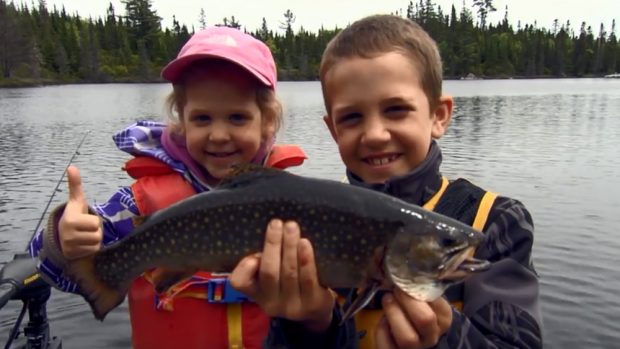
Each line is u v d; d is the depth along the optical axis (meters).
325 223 0.50
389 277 0.49
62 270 0.62
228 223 0.53
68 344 1.24
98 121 6.72
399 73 0.55
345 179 0.73
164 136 0.79
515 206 0.55
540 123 6.52
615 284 1.53
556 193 2.69
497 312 0.48
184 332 0.72
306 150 4.18
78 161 3.85
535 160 3.78
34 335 0.85
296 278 0.47
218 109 0.75
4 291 0.74
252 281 0.47
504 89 15.66
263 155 0.81
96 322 1.34
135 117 7.20
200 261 0.54
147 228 0.57
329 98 0.59
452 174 3.29
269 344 0.51
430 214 0.50
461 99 11.25
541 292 1.49
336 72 0.56
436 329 0.43
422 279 0.48
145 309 0.73
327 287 0.51
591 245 1.85
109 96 12.10
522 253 0.52
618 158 3.82
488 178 3.14
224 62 0.74
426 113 0.57
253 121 0.77
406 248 0.49
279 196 0.51
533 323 0.47
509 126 6.22
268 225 0.49
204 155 0.76
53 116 7.42
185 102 0.77
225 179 0.54
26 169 3.56
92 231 0.58
